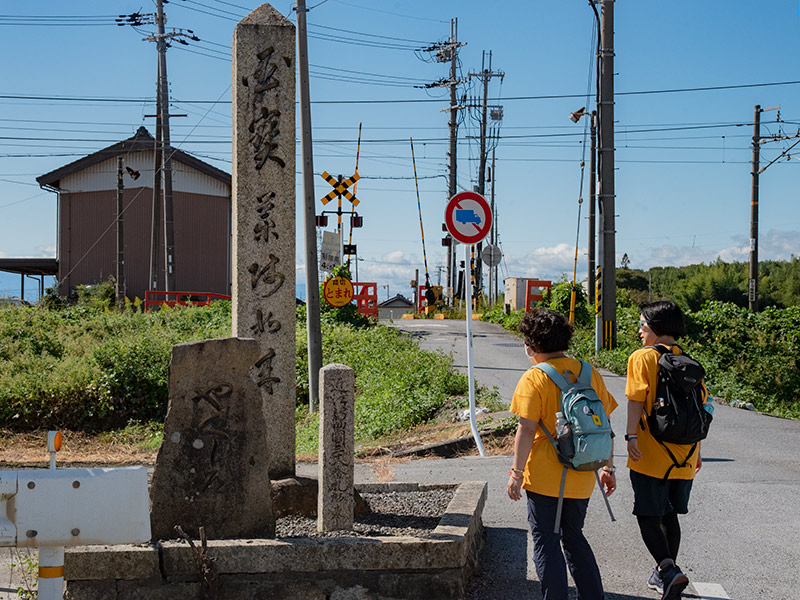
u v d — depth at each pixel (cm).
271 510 506
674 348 511
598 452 422
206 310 2158
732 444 1086
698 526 669
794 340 2112
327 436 517
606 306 2153
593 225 2502
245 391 509
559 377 440
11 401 1343
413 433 1238
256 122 659
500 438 1084
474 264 4619
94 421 1373
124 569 453
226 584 455
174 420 502
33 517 351
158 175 3130
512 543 620
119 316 2044
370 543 463
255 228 658
